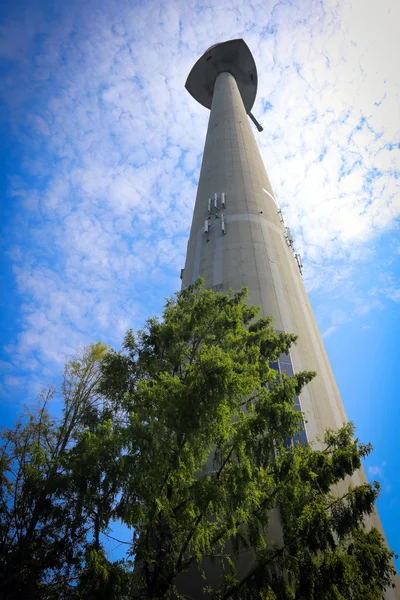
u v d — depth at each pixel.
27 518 12.59
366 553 11.41
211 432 12.43
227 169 41.31
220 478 12.48
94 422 15.62
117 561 11.14
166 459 11.80
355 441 13.93
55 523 12.45
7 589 11.16
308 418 22.06
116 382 15.45
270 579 11.83
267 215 36.03
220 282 28.92
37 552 11.96
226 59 67.12
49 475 12.42
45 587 11.70
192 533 12.09
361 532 12.35
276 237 34.28
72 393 17.73
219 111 53.59
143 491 10.99
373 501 12.20
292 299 29.22
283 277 30.42
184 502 12.55
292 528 12.27
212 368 12.62
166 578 11.70
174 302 17.98
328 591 10.75
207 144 48.69
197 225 36.44
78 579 11.67
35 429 15.62
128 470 10.88
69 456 12.58
